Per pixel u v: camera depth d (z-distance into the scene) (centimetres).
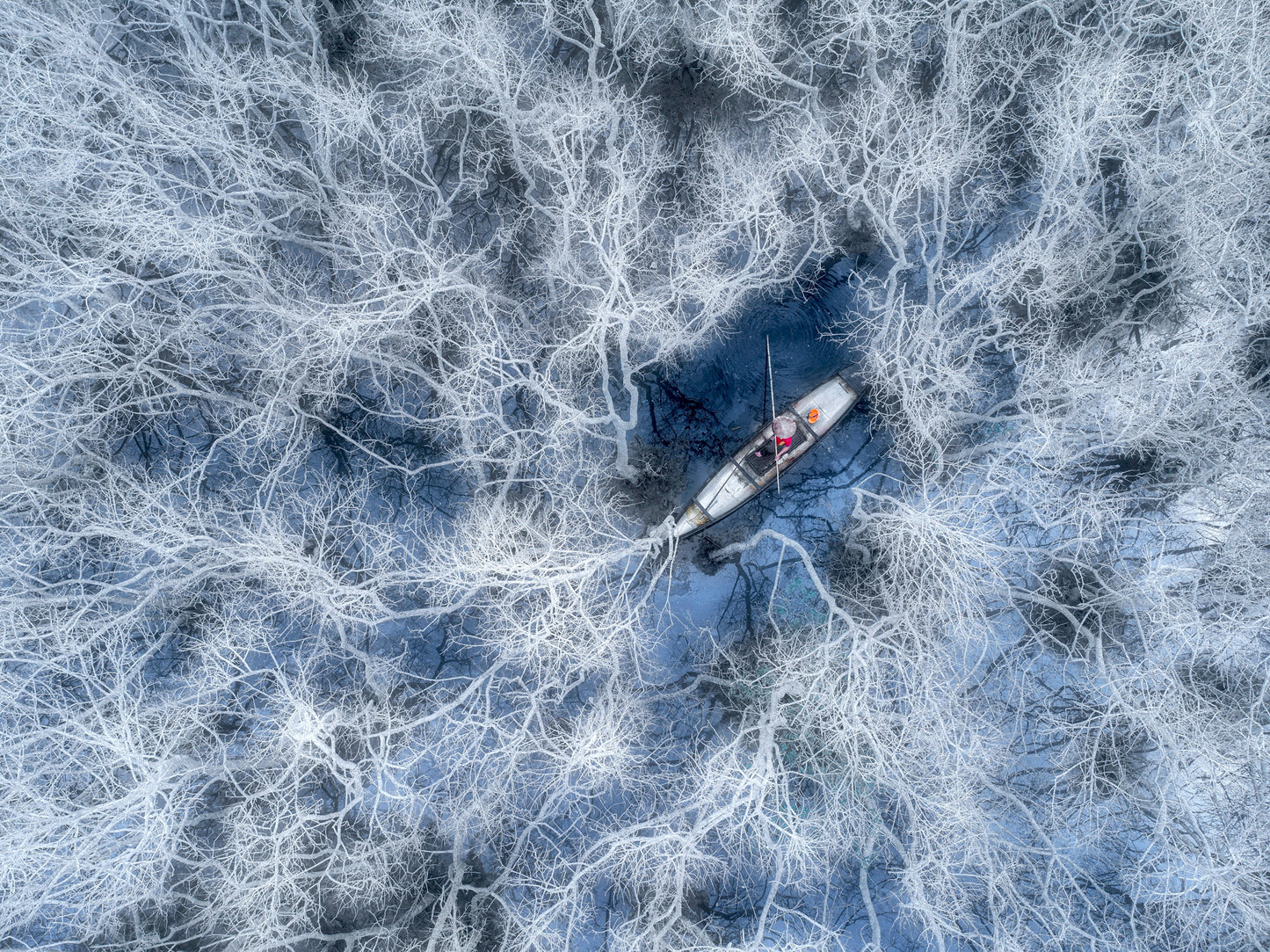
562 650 1079
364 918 1117
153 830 976
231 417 1166
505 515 1112
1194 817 1024
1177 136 1135
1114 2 1130
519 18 1209
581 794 1136
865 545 1220
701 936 1029
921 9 1160
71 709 988
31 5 1053
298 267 1217
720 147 1215
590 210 1087
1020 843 1085
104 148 1091
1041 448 1070
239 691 1189
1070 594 1161
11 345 1005
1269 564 1090
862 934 1164
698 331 1178
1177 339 1109
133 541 1030
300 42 1163
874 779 1101
